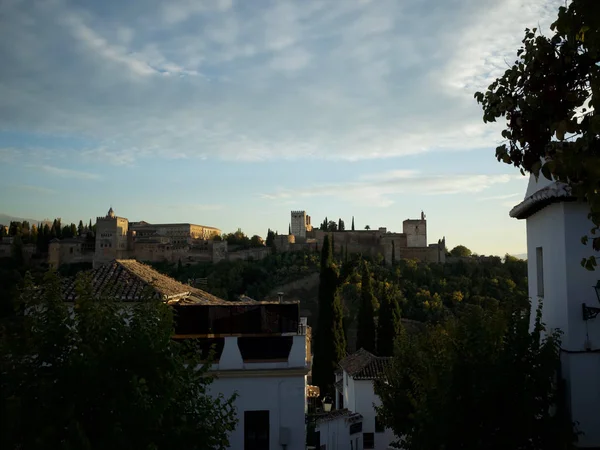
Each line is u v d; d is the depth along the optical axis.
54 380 8.39
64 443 7.25
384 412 18.05
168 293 18.69
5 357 8.28
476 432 10.84
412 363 17.36
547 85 7.84
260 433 15.45
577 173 6.64
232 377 15.46
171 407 9.01
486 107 8.91
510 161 8.46
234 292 97.62
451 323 15.38
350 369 30.66
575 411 10.45
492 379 10.62
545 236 12.04
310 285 97.19
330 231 134.12
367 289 43.28
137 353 8.78
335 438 25.53
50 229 139.00
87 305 9.41
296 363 15.71
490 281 87.75
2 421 7.14
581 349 10.60
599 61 7.73
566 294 10.81
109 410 8.16
